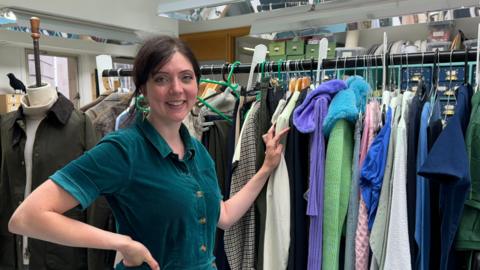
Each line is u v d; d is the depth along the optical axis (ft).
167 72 3.10
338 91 4.30
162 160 3.08
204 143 5.32
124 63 16.75
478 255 3.65
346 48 13.50
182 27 20.01
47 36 13.38
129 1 14.94
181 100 3.18
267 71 5.44
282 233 4.41
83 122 5.23
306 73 5.54
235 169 4.80
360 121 4.26
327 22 12.42
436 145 3.41
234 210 4.14
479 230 3.58
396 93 4.56
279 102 4.78
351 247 4.17
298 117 4.35
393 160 3.92
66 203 2.66
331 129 4.14
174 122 3.28
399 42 12.74
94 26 13.83
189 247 3.16
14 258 5.14
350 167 4.24
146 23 15.75
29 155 4.92
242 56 19.52
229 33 18.69
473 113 3.67
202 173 3.42
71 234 2.63
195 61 3.31
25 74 14.43
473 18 12.76
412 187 3.84
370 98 4.71
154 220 2.98
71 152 5.02
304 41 14.29
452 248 3.71
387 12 11.21
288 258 4.42
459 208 3.45
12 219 2.56
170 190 3.02
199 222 3.24
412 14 11.01
